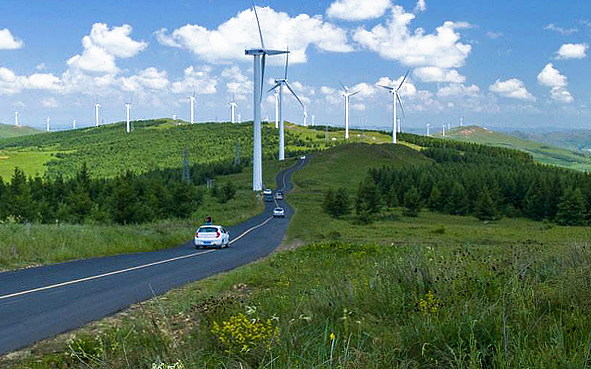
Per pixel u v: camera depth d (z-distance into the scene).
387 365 5.32
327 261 21.47
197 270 20.30
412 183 144.25
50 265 20.52
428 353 5.70
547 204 111.88
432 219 109.81
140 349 6.68
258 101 114.06
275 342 6.04
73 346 7.43
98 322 10.06
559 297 6.75
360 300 8.26
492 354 5.45
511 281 7.25
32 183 86.69
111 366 6.36
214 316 7.97
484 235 54.62
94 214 61.53
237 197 118.06
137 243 31.53
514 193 126.19
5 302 12.14
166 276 17.97
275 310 8.25
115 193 61.31
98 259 23.69
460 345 5.26
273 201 119.56
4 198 72.50
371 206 108.00
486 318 6.11
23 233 23.94
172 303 12.01
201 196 106.19
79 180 92.19
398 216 107.94
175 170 192.75
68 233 27.05
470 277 8.07
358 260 20.42
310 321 7.02
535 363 4.78
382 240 45.09
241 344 6.14
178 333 8.35
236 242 41.59
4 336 8.82
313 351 5.88
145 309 11.48
